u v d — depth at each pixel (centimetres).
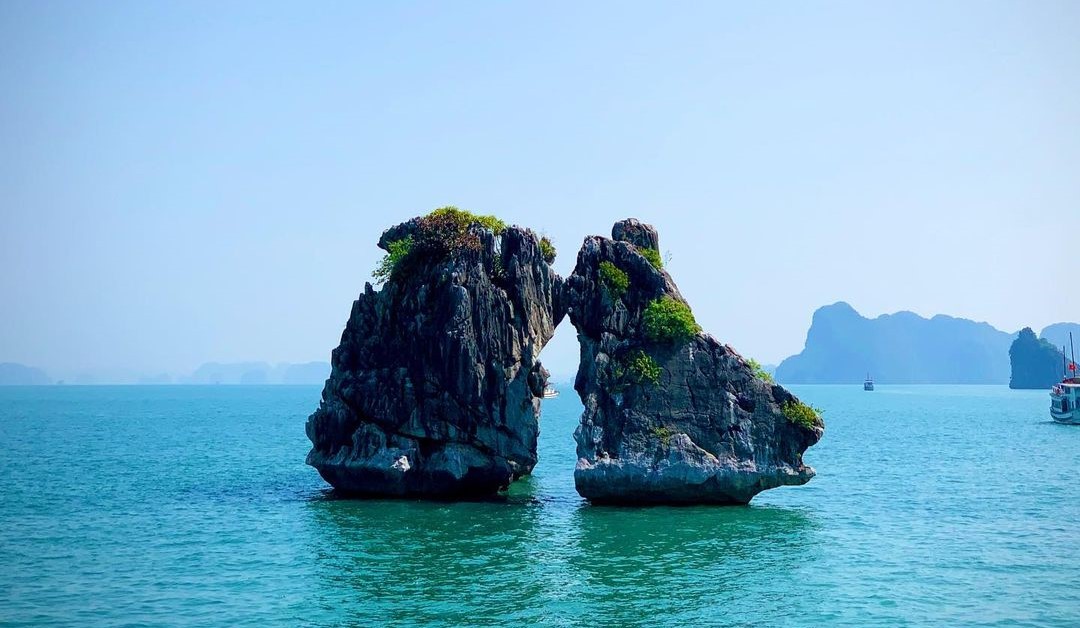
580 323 6600
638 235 6838
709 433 6188
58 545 5028
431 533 5331
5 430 14938
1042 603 4031
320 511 6075
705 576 4416
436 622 3706
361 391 6631
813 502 6662
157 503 6469
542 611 3856
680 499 6206
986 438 13438
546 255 7038
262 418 19988
